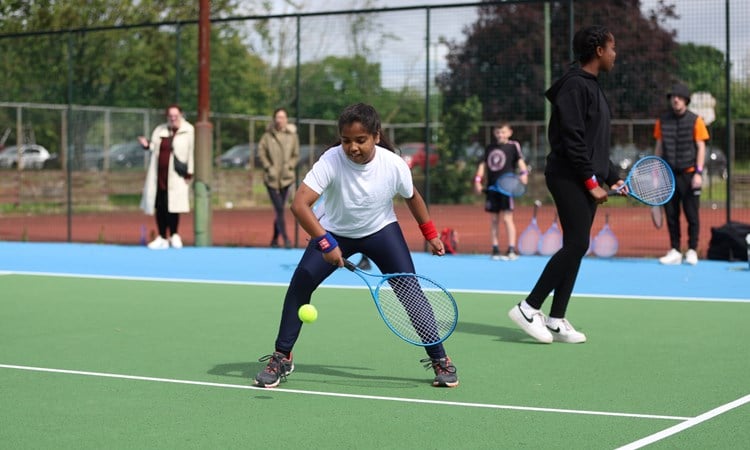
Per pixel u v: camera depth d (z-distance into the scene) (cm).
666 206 1435
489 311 986
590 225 811
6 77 2558
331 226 653
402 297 645
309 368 713
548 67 1862
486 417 572
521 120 2192
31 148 2562
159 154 1714
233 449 508
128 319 941
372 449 508
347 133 610
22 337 845
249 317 952
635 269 1361
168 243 1764
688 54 1614
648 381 668
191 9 3200
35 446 514
